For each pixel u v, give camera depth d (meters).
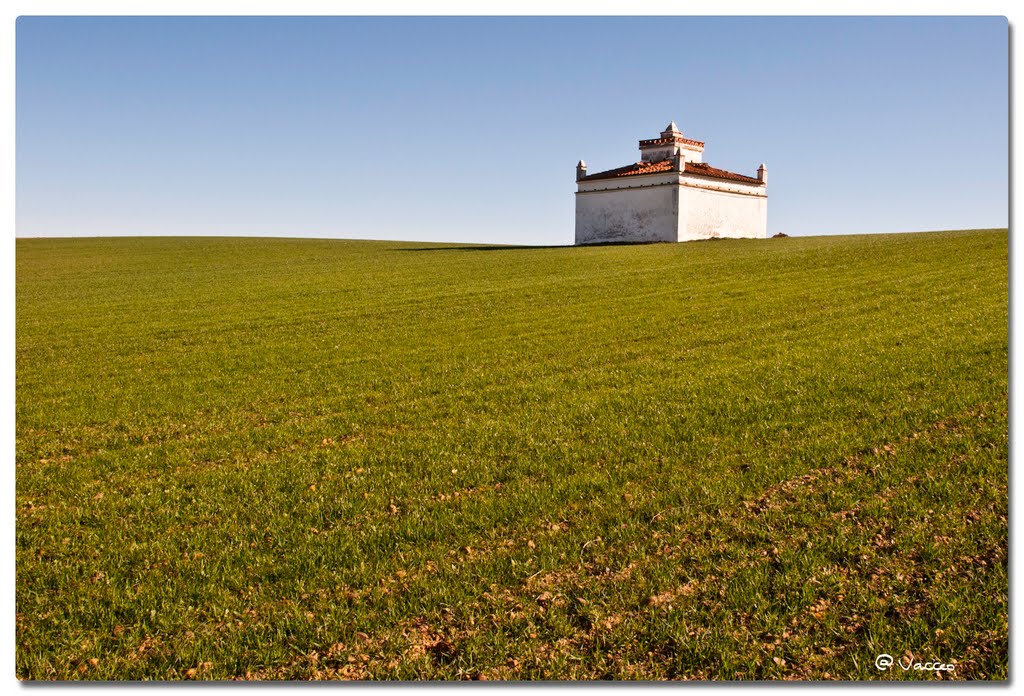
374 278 42.03
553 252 54.22
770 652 6.17
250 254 62.31
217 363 20.67
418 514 9.03
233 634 6.70
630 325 23.41
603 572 7.48
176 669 6.34
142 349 23.50
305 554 8.10
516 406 14.22
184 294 37.88
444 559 7.89
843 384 13.78
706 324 22.69
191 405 15.91
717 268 37.56
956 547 7.36
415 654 6.35
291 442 12.82
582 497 9.36
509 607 6.95
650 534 8.21
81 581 7.74
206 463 11.83
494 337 22.80
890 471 9.41
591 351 19.77
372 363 19.69
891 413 11.73
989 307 20.52
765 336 20.05
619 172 62.69
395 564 7.83
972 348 15.68
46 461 12.30
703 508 8.78
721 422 12.09
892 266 32.50
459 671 6.13
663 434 11.69
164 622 6.89
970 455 9.56
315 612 7.01
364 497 9.77
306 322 27.66
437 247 68.94
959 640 6.16
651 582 7.16
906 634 6.26
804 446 10.58
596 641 6.38
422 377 17.61
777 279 32.19
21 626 6.96
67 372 20.17
